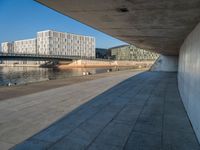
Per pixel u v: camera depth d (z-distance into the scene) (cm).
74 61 8969
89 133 520
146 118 649
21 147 439
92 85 1439
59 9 472
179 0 392
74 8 461
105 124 589
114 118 647
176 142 469
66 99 935
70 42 12025
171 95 1059
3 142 463
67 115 676
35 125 575
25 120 618
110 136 502
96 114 693
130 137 495
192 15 503
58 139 482
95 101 902
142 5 430
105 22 625
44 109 748
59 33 11400
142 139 485
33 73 5628
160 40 1114
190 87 641
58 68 8388
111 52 14575
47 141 470
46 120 620
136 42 1303
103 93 1110
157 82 1647
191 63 648
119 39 1123
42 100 902
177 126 574
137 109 763
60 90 1188
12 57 5566
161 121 618
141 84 1514
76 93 1098
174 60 3189
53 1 411
